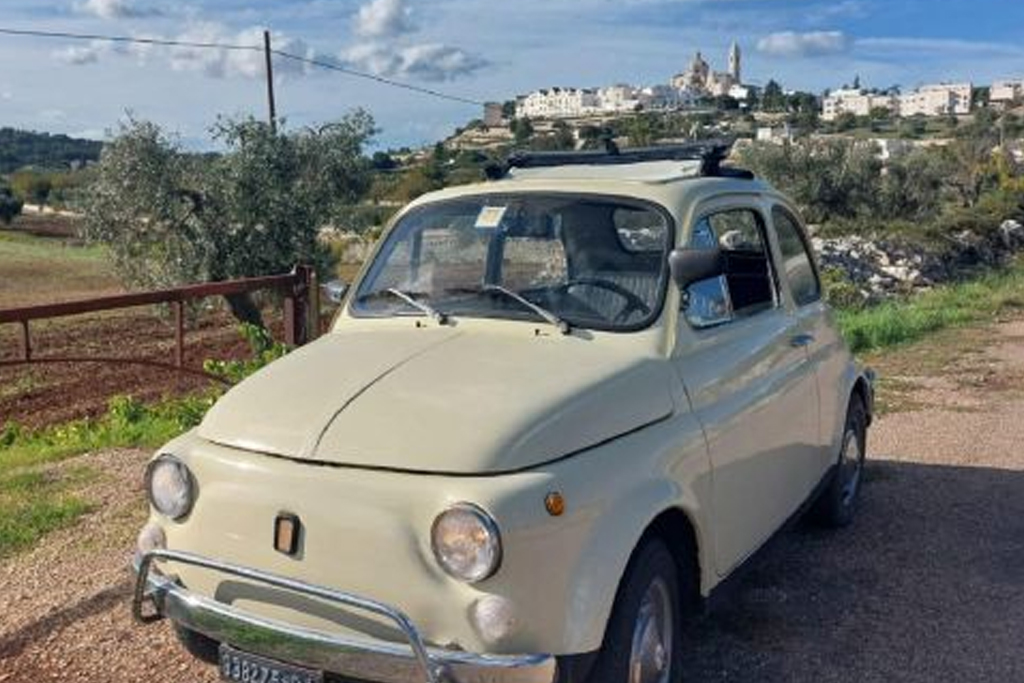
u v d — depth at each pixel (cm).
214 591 370
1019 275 2478
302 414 370
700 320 448
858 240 2962
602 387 381
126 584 550
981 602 529
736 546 457
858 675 452
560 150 575
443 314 448
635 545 360
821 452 577
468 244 473
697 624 503
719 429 431
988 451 821
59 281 3625
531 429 349
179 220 2244
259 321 2105
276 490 352
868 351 1318
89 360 845
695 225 459
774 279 538
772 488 498
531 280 454
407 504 335
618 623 361
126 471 768
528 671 324
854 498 655
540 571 331
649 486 374
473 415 354
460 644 331
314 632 345
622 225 453
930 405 993
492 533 323
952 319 1588
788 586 551
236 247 2256
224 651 367
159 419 958
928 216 3831
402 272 482
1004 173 4881
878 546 611
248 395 394
